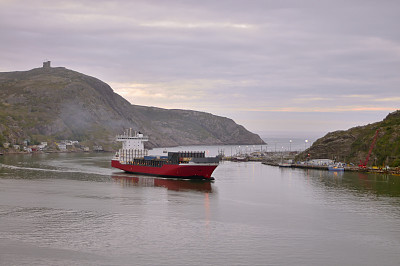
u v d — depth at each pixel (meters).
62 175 195.50
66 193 139.62
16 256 77.75
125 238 87.94
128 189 149.38
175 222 100.94
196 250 81.38
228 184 169.50
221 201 128.62
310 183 175.25
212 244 84.94
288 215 110.25
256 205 123.25
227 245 84.44
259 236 90.62
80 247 82.44
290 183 174.88
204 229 95.31
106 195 136.25
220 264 74.81
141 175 194.75
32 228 94.69
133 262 75.19
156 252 80.06
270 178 195.75
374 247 84.50
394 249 83.50
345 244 86.06
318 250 82.44
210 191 148.00
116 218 104.31
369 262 76.88
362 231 95.31
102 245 83.62
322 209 118.12
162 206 119.19
